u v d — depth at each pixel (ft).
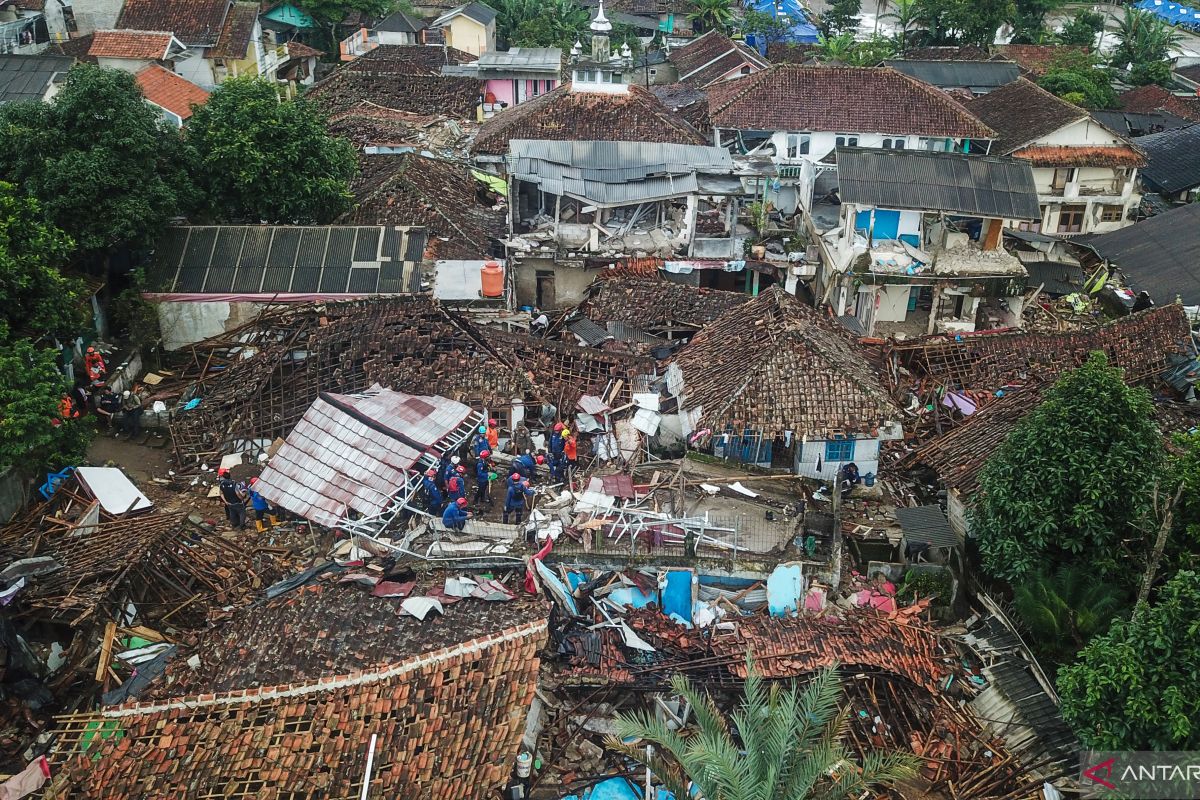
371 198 143.54
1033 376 117.29
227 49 202.39
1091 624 74.84
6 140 110.22
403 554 84.38
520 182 147.33
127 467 102.99
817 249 141.79
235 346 119.85
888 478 106.11
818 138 168.25
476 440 98.43
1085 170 179.11
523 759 66.64
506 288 131.03
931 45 283.18
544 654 75.66
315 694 64.95
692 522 86.89
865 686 74.64
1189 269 147.33
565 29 269.85
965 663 81.15
